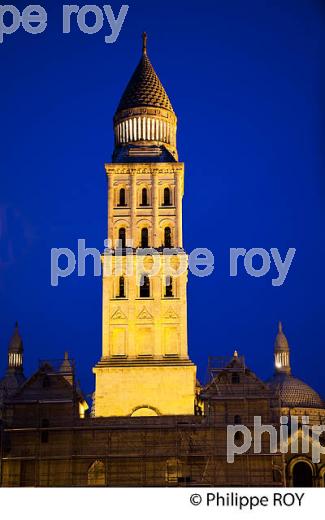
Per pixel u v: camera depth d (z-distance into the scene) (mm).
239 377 94188
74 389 93125
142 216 106438
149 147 110875
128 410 97250
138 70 116625
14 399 92375
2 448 90625
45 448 90812
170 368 98688
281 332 131750
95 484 90875
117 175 107938
